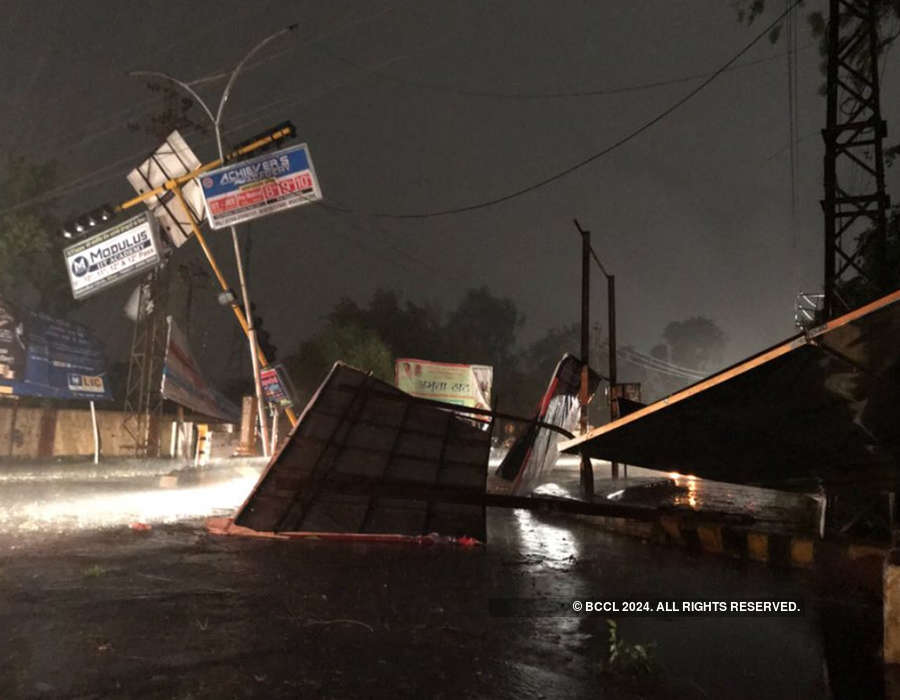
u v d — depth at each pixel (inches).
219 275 930.1
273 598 251.0
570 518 558.6
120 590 255.3
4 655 180.5
